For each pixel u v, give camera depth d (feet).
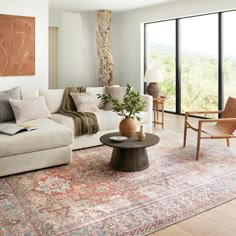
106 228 7.12
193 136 16.31
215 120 12.15
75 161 12.07
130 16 25.50
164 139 15.66
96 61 27.02
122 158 10.94
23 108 12.90
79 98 15.34
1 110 12.75
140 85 25.45
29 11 16.71
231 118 12.51
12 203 8.38
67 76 25.89
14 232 6.94
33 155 10.71
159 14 22.74
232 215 7.82
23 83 16.99
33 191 9.18
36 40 17.16
